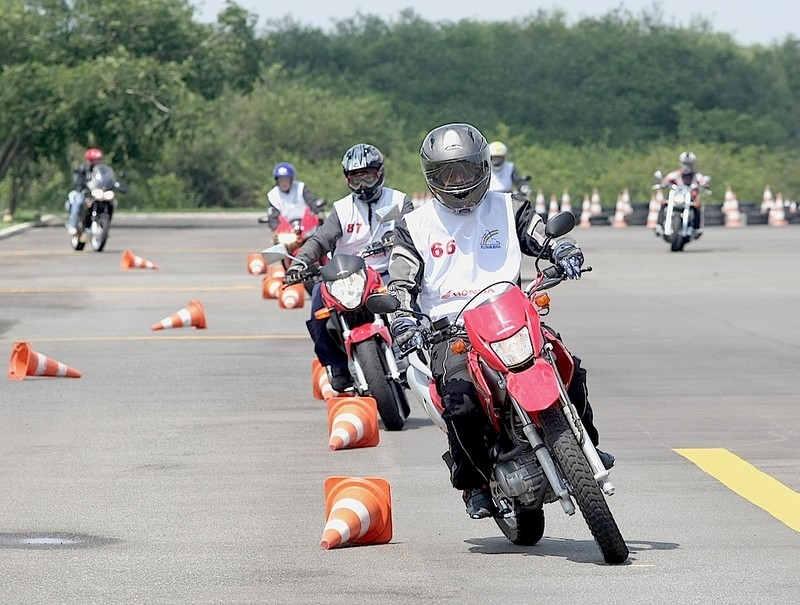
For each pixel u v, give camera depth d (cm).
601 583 2467
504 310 2591
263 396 4822
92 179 12656
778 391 4744
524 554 2714
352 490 2834
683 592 2398
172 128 18325
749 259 11044
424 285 2848
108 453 3838
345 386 4412
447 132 2792
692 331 6475
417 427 4253
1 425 4294
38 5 18875
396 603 2364
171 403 4688
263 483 3431
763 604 2320
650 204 18012
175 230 17150
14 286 9162
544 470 2536
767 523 2934
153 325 6919
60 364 5309
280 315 7419
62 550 2783
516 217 2866
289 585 2495
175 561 2683
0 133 18238
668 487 3300
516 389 2491
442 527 2966
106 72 17750
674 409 4406
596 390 4800
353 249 4638
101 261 11419
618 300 7938
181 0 19788
